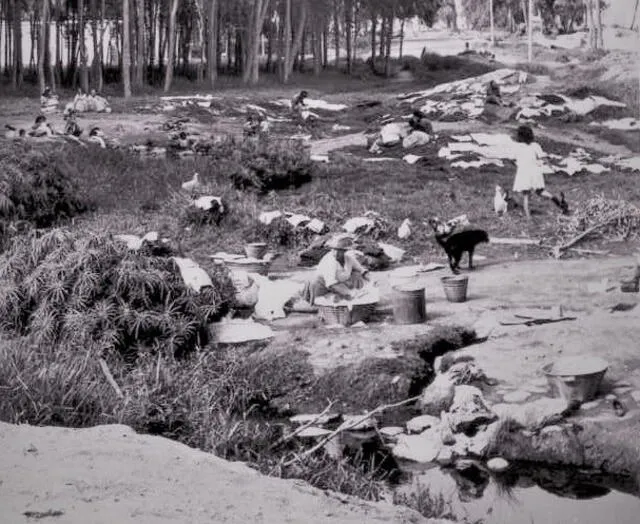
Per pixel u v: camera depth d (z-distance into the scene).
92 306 8.92
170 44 41.81
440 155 23.06
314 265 13.26
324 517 3.96
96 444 4.98
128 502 3.98
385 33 56.94
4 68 41.12
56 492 4.10
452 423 6.85
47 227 15.19
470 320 9.36
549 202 17.22
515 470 6.21
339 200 17.34
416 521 4.16
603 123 25.22
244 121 31.08
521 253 13.27
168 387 7.47
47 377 6.41
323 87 45.00
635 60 25.58
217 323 9.61
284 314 10.13
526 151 15.84
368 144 24.78
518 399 6.99
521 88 28.94
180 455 4.82
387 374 8.00
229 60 52.50
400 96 34.91
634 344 7.68
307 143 25.98
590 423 6.43
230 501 4.09
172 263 9.93
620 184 18.75
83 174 18.19
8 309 9.09
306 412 7.77
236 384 8.13
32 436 5.14
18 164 15.45
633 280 9.92
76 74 42.69
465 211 16.34
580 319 8.73
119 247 9.43
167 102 34.28
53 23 51.16
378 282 11.76
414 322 9.34
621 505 5.41
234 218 15.34
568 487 5.84
